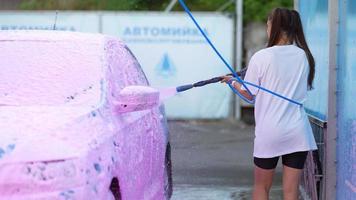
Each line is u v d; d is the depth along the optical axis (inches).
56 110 185.0
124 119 203.6
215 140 558.3
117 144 186.7
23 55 213.9
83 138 170.6
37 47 217.2
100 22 690.8
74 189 159.5
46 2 824.3
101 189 167.5
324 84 263.7
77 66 209.2
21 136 164.6
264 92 231.6
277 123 228.4
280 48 234.7
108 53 222.1
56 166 159.8
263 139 231.1
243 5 744.3
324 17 269.6
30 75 206.2
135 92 199.2
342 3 244.2
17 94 199.2
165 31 693.9
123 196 188.4
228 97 702.5
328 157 253.1
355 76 221.5
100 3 802.2
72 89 200.7
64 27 689.0
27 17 685.3
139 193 209.5
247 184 375.2
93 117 183.8
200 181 379.2
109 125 187.9
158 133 245.0
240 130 639.8
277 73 231.3
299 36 241.1
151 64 695.7
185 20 692.7
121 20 692.1
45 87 201.8
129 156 196.7
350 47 230.5
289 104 230.5
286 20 238.1
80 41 220.5
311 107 297.6
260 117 232.8
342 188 242.5
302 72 234.5
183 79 698.2
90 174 164.7
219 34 695.7
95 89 200.5
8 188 155.5
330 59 249.9
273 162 233.6
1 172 155.8
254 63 233.6
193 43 695.7
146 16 691.4
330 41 249.9
